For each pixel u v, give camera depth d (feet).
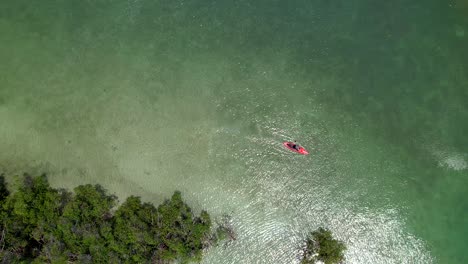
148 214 153.28
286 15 187.01
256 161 167.73
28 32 176.96
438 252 162.71
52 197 151.23
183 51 179.01
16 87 169.58
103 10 182.29
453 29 187.62
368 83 179.93
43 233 147.13
